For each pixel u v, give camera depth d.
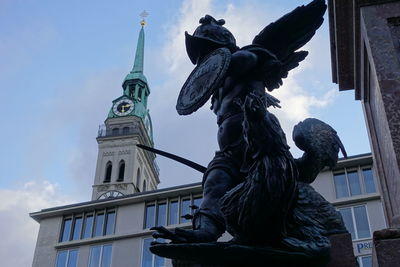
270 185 3.11
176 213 38.09
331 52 5.67
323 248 3.23
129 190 76.44
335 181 33.75
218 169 3.63
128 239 38.25
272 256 3.14
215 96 4.15
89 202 40.88
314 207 3.42
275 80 4.21
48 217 41.75
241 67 3.98
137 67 97.44
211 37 4.27
